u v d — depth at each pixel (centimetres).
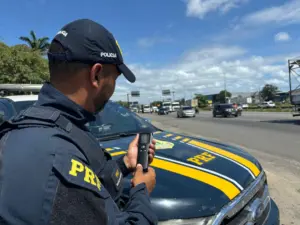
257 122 1950
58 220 87
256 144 1002
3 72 1382
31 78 1430
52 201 88
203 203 183
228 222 192
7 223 85
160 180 195
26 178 89
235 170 226
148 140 165
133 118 361
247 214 208
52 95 112
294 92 1862
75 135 108
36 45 3072
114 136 314
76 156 101
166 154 238
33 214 85
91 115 121
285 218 375
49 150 94
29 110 109
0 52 1393
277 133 1271
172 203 179
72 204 91
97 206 98
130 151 166
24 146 95
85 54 112
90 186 97
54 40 115
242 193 205
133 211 124
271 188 491
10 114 328
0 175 91
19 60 1434
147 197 133
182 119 2948
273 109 4672
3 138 101
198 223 177
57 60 113
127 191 171
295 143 972
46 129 101
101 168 121
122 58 126
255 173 241
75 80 114
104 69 119
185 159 229
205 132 1500
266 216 241
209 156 244
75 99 115
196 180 199
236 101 9862
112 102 372
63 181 91
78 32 113
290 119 2056
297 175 576
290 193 467
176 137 311
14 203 86
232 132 1427
